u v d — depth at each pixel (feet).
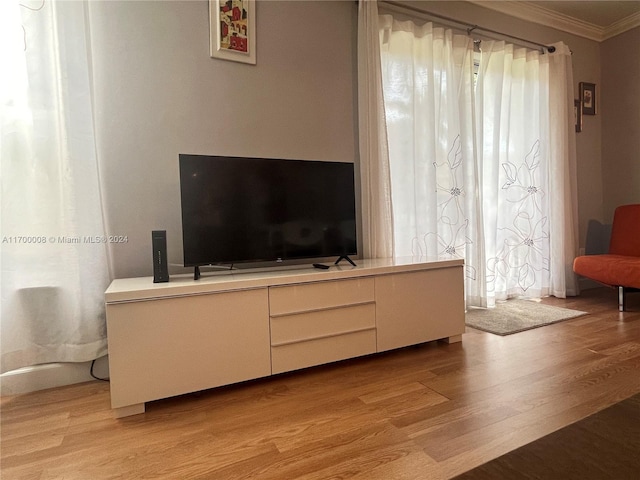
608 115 12.43
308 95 7.72
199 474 3.52
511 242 10.51
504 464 1.93
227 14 6.84
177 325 4.85
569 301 10.33
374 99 7.93
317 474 3.46
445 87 9.00
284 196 6.39
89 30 5.79
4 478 3.55
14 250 5.29
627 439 2.15
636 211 10.21
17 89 5.24
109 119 6.02
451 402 4.80
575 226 11.13
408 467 3.53
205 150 6.74
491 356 6.42
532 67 10.58
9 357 5.29
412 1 8.87
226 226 5.92
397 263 6.81
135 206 6.23
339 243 6.90
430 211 8.79
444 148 9.02
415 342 6.70
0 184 5.16
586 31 11.96
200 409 4.84
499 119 9.80
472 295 9.43
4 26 5.16
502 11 10.27
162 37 6.38
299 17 7.61
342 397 5.06
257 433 4.21
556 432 2.25
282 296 5.54
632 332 7.46
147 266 6.32
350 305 6.07
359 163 8.29
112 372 4.53
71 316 5.61
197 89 6.67
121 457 3.83
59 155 5.47
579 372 5.60
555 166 10.81
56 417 4.71
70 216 5.49
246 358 5.29
